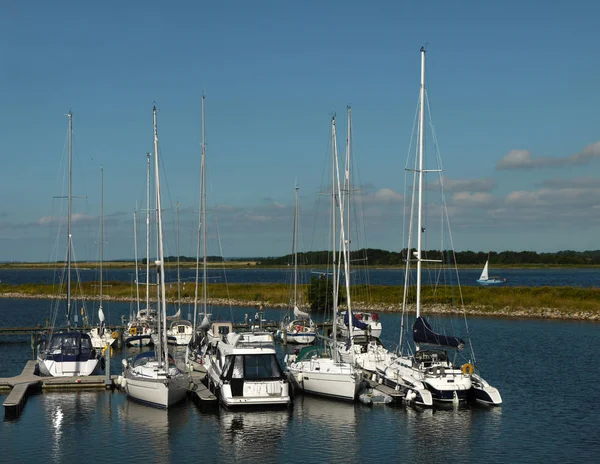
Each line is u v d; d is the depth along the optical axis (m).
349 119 43.62
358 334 41.66
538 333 57.84
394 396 30.89
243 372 29.44
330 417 28.33
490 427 26.81
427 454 23.55
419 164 37.00
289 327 55.81
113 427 26.80
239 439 25.30
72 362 35.38
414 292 84.38
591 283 158.75
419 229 36.25
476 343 51.44
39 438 25.38
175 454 23.58
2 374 39.66
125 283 120.19
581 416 28.44
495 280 151.75
